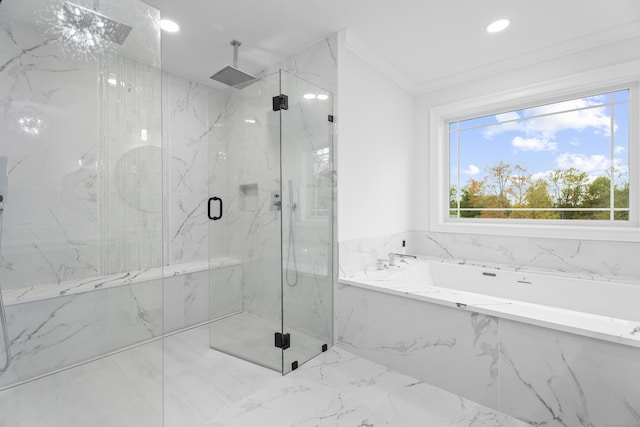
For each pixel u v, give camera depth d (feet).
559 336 4.50
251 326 6.83
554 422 4.56
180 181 9.39
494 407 5.09
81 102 4.07
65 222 4.03
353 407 5.17
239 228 7.14
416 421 4.82
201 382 5.95
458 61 8.51
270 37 7.39
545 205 8.46
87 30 4.09
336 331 7.46
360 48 7.66
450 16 6.53
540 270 7.78
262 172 6.79
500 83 8.68
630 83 7.18
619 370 4.08
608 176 7.56
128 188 4.46
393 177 9.39
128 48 4.41
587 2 6.03
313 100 7.03
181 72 9.20
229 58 8.36
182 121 9.47
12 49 3.61
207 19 6.64
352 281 7.06
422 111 10.24
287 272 6.47
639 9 6.22
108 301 4.28
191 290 8.73
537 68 8.07
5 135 3.64
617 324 4.39
